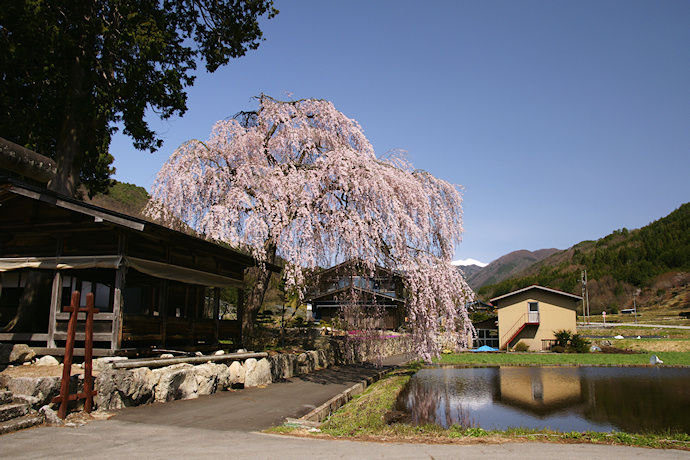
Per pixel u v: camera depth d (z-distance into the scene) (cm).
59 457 439
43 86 1176
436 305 1263
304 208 1085
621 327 5125
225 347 1204
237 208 1166
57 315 859
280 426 639
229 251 1115
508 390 1471
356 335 1738
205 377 887
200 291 1230
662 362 2381
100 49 1227
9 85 1178
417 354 1366
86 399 641
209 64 1435
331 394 988
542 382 1672
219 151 1314
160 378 779
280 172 1189
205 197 1271
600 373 1984
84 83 1114
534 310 3269
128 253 866
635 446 569
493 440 585
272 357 1170
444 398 1281
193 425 615
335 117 1305
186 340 1147
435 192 1324
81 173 1488
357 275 1319
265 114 1314
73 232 888
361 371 1580
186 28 1378
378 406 1003
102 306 1138
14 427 540
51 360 775
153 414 674
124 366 723
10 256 926
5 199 881
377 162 1280
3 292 1080
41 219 902
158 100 1209
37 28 993
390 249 1201
